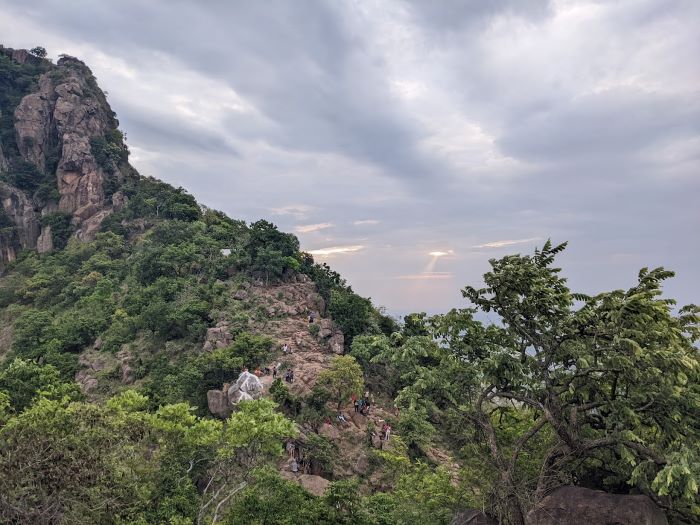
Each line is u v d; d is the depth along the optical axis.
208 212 121.19
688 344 16.25
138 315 73.19
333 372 48.94
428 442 43.56
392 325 72.69
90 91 148.50
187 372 50.88
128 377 60.53
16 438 17.59
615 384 16.86
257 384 46.72
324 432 45.00
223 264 80.88
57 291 96.31
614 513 14.73
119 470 20.53
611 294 15.53
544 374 17.48
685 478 13.58
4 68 150.88
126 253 103.56
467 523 17.28
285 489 23.34
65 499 16.81
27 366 48.41
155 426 25.41
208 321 67.12
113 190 129.12
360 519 22.22
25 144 135.38
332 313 67.50
